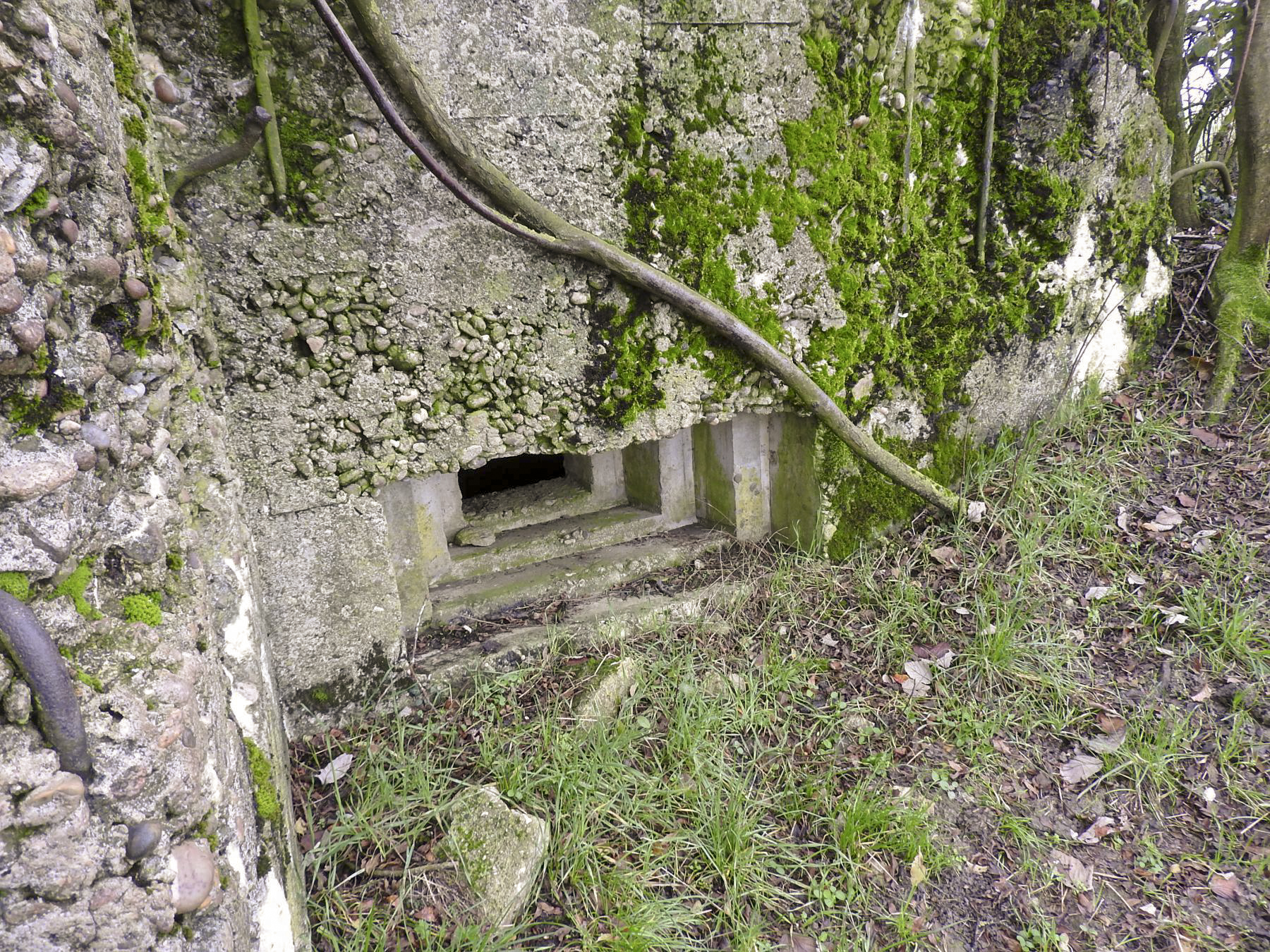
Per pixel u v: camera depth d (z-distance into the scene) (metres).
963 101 2.74
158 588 1.15
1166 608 2.61
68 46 1.07
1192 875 1.91
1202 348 3.65
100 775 0.89
